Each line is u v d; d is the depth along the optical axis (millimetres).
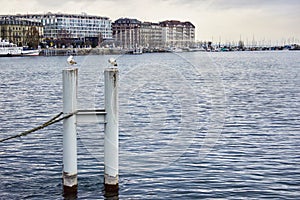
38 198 14781
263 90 50219
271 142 23031
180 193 15617
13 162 19375
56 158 20000
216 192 15742
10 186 16016
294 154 20578
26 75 83250
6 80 71125
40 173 17625
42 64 125125
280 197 15289
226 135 24594
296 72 83750
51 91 52188
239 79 66812
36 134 25109
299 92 47531
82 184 15891
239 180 16969
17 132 26531
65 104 13906
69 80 13734
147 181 16672
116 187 15203
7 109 36406
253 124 28156
